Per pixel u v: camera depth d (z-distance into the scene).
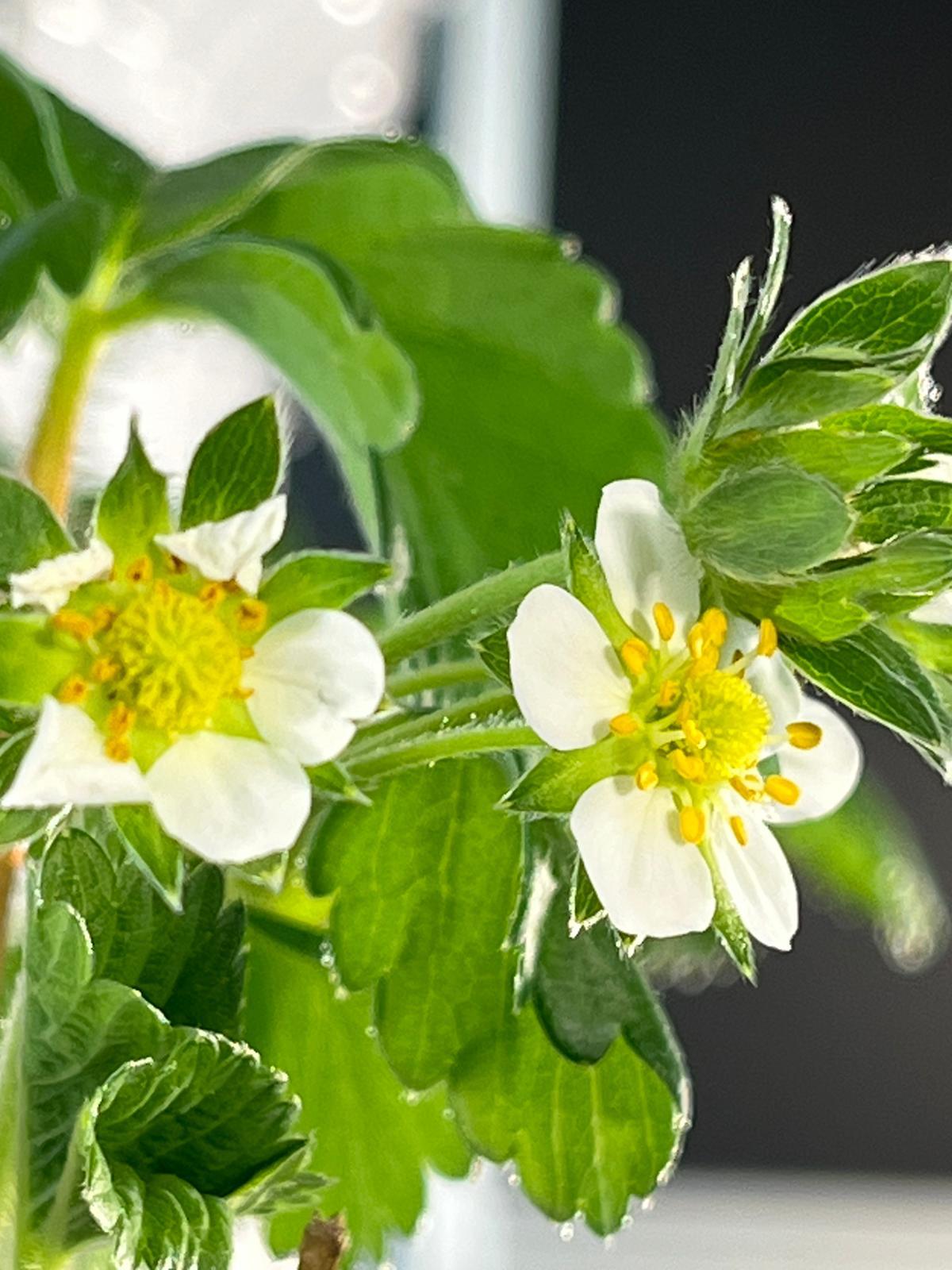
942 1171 1.08
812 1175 1.07
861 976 1.09
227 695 0.35
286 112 0.94
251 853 0.35
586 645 0.36
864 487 0.36
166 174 0.41
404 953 0.39
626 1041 0.38
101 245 0.39
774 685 0.37
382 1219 0.41
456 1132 0.41
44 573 0.35
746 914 0.36
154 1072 0.35
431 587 0.43
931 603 0.37
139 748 0.35
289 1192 0.36
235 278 0.42
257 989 0.40
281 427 0.36
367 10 0.96
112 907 0.36
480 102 1.08
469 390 0.44
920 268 0.36
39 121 0.40
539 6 1.13
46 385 0.44
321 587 0.36
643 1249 1.00
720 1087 1.08
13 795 0.34
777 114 1.15
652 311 1.12
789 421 0.36
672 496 0.37
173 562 0.36
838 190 1.14
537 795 0.36
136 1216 0.35
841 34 1.16
